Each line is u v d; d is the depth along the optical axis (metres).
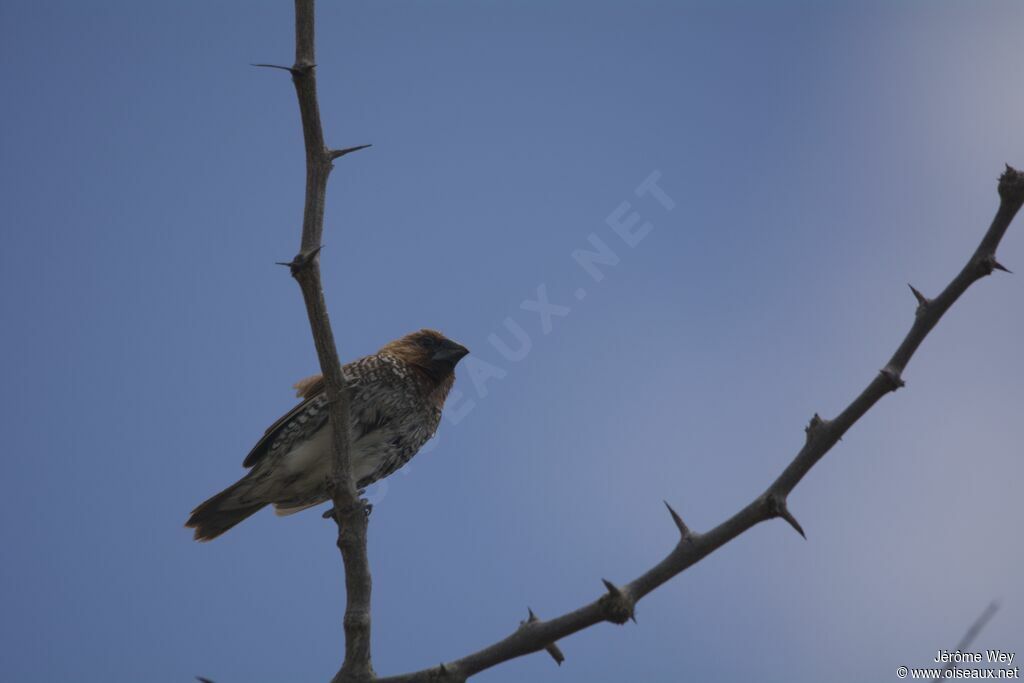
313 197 7.00
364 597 7.02
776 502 5.75
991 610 5.02
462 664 6.37
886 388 5.66
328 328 7.11
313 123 6.94
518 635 6.27
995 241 5.62
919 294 5.77
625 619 5.88
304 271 6.95
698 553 5.88
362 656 6.85
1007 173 5.61
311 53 6.88
